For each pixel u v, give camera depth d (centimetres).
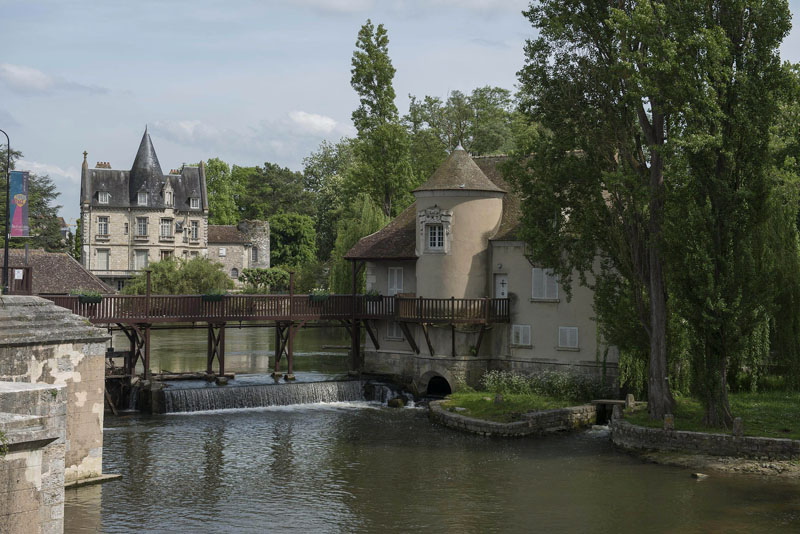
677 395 3212
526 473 2488
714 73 2584
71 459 2303
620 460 2638
